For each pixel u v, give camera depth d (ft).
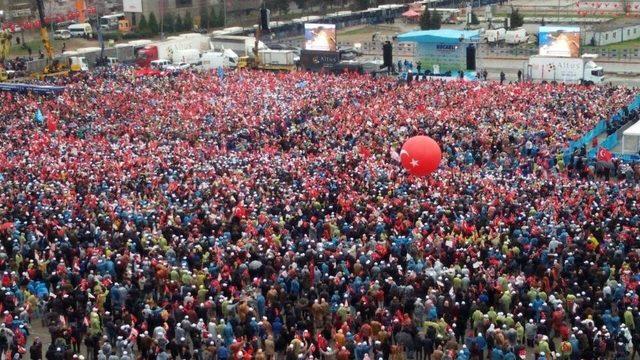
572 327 205.98
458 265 226.58
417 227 252.62
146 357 201.36
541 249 235.81
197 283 225.15
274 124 398.21
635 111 399.24
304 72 522.47
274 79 487.61
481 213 266.16
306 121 400.26
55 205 284.61
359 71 539.70
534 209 266.16
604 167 332.80
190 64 608.60
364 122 387.14
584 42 644.27
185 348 200.95
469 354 195.52
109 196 296.92
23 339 209.67
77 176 318.45
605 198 280.31
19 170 328.70
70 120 417.08
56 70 568.41
